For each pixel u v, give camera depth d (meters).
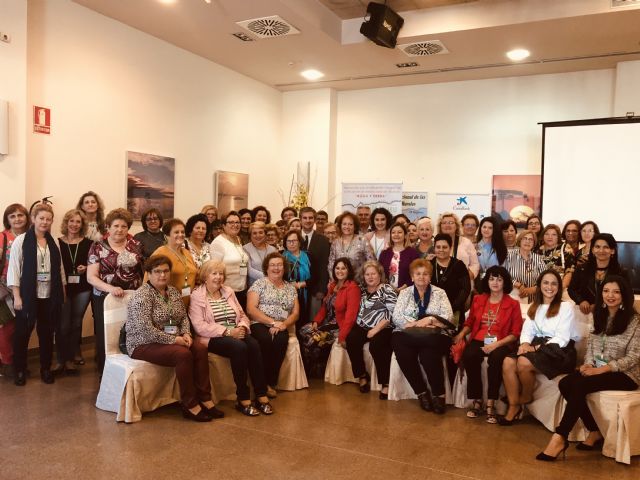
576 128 7.25
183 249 4.56
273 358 4.53
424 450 3.46
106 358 4.00
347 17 6.59
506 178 8.02
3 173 4.85
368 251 5.22
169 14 5.82
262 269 4.93
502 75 7.89
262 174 8.79
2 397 4.18
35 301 4.43
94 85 5.81
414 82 8.42
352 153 9.06
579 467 3.28
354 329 4.77
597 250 4.38
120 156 6.16
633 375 3.52
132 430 3.63
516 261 5.22
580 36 6.15
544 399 3.91
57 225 5.46
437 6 6.12
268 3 5.47
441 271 4.80
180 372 3.83
